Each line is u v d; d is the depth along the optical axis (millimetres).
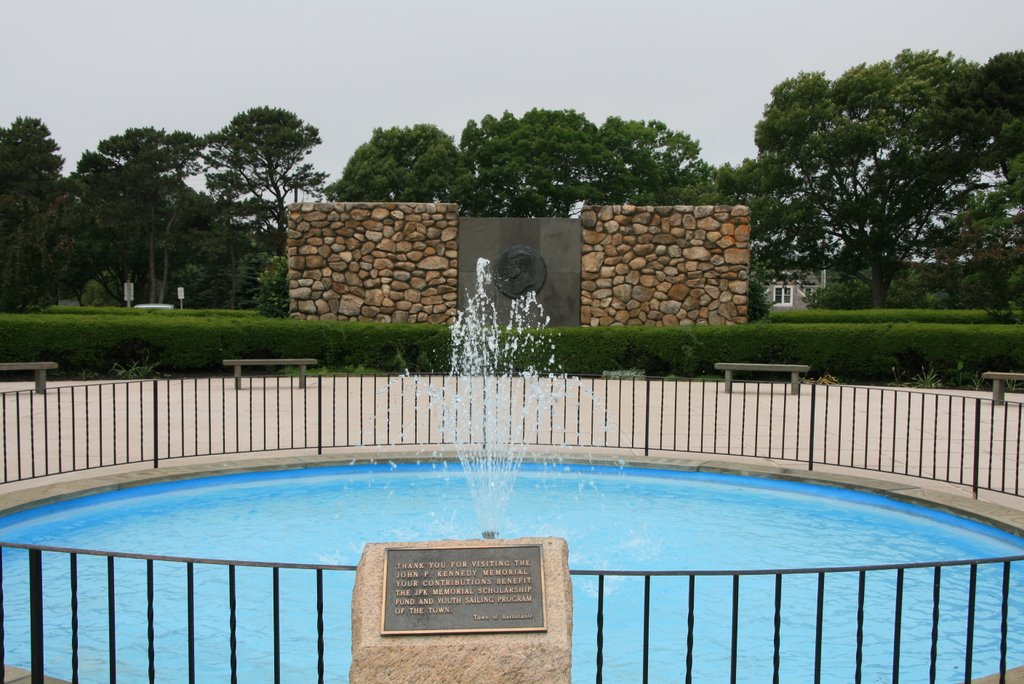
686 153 52562
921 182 35219
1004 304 18953
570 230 18516
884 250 37844
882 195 36406
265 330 16922
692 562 6305
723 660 4695
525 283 18438
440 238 18609
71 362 16203
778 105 38719
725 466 8625
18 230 18828
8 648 4703
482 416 11594
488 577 3229
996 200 26141
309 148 51719
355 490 8258
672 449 9609
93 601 5438
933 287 27359
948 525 7152
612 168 44188
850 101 36719
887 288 39000
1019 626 5184
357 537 6801
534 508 7676
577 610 5426
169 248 53000
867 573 6105
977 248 19906
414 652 3057
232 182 50438
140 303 58500
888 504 7637
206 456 8922
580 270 18562
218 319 17188
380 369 17406
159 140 53031
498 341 17406
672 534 6957
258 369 17078
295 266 18625
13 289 18156
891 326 16812
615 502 7902
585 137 43406
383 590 3189
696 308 18422
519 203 43062
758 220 37688
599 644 3324
